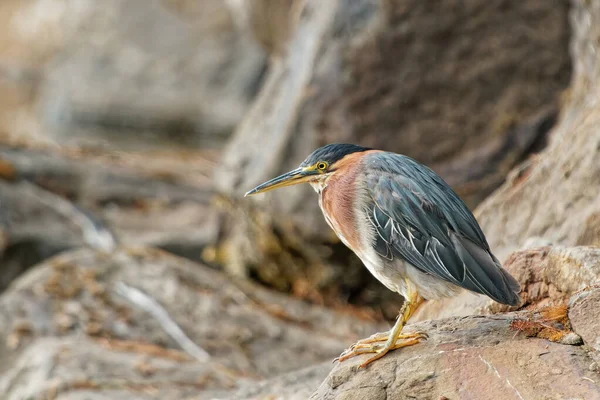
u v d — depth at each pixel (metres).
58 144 22.52
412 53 14.32
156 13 32.72
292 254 14.71
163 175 19.80
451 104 14.32
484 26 14.25
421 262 6.65
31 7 36.91
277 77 15.70
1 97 34.53
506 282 6.39
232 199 15.18
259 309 13.23
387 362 6.33
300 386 8.40
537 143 14.11
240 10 21.14
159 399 9.57
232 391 9.87
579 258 6.91
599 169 8.49
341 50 14.30
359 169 7.21
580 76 11.37
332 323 13.51
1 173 17.22
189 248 16.06
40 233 15.32
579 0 11.16
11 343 11.22
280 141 14.34
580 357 5.93
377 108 14.28
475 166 14.16
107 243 15.87
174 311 12.48
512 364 5.96
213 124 30.17
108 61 32.25
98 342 11.38
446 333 6.50
